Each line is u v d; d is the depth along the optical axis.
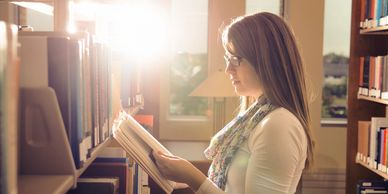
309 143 1.37
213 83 3.47
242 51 1.36
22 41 0.89
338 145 4.25
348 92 3.38
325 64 4.48
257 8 4.16
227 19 4.05
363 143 3.25
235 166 1.38
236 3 4.04
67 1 1.33
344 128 4.24
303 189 4.29
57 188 0.80
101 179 1.26
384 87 2.92
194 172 1.32
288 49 1.35
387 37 3.30
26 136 0.88
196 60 4.25
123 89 2.19
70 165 0.90
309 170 1.42
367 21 3.15
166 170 1.30
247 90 1.43
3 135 0.59
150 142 1.33
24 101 0.86
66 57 0.90
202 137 4.25
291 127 1.27
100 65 1.19
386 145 2.87
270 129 1.26
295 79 1.35
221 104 3.90
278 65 1.34
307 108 1.37
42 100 0.86
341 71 4.46
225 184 1.43
